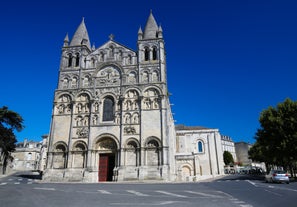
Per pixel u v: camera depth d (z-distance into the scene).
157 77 51.91
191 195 20.33
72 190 24.70
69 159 48.41
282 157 45.28
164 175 44.50
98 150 49.34
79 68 55.19
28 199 17.84
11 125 68.00
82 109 52.00
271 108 46.28
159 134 47.34
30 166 109.00
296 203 15.71
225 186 28.69
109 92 52.22
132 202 16.42
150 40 55.09
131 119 49.38
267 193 21.22
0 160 67.50
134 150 47.66
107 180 47.88
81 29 60.69
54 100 53.19
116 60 54.62
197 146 76.38
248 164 126.75
